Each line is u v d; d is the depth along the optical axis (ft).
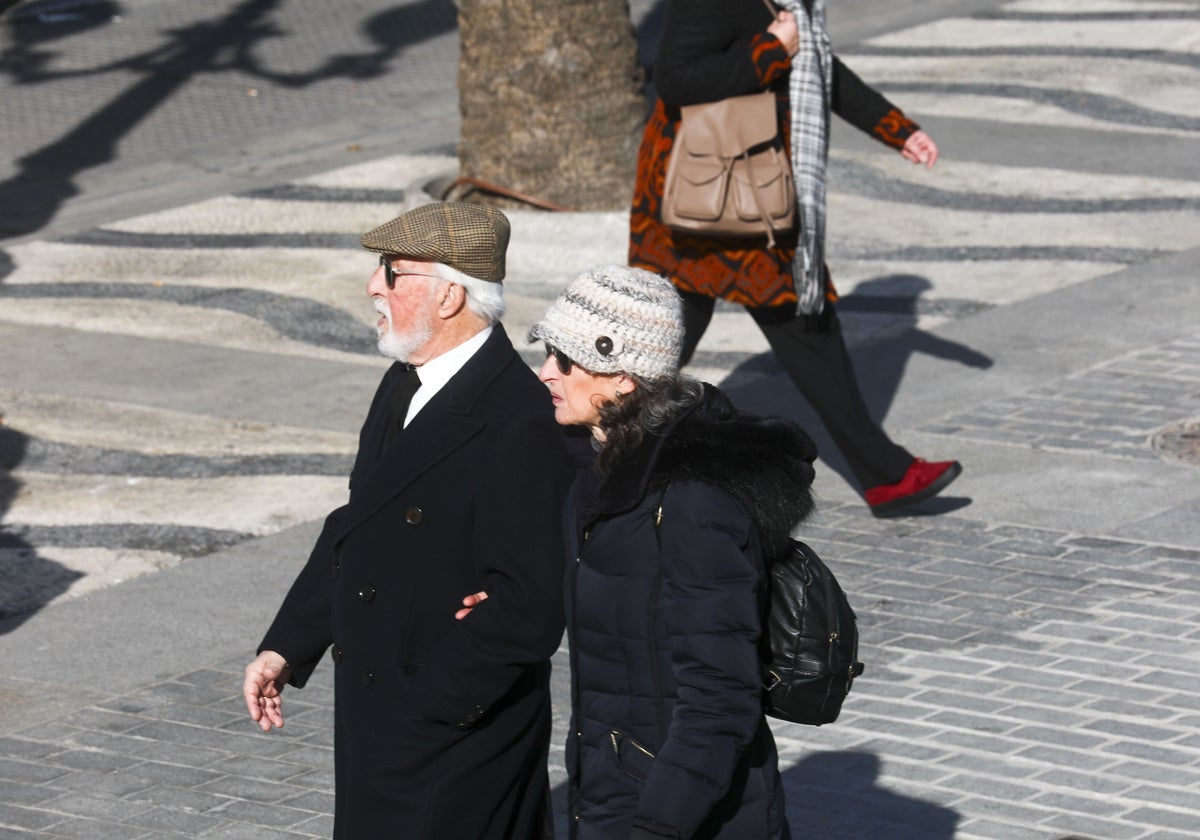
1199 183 137.80
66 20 208.54
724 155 70.18
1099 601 67.97
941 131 156.46
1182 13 196.03
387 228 40.04
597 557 35.83
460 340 40.63
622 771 35.73
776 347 74.49
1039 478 81.25
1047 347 100.94
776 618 36.06
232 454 88.99
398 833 39.91
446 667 39.09
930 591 69.41
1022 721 58.54
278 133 163.94
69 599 71.97
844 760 56.29
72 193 147.02
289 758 58.13
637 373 36.01
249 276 122.11
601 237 119.14
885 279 116.47
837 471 84.07
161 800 55.21
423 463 39.81
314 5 215.10
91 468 87.51
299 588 43.47
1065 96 166.30
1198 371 95.71
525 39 122.93
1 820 53.83
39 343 107.86
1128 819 51.98
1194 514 76.48
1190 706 59.26
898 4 209.77
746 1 70.64
